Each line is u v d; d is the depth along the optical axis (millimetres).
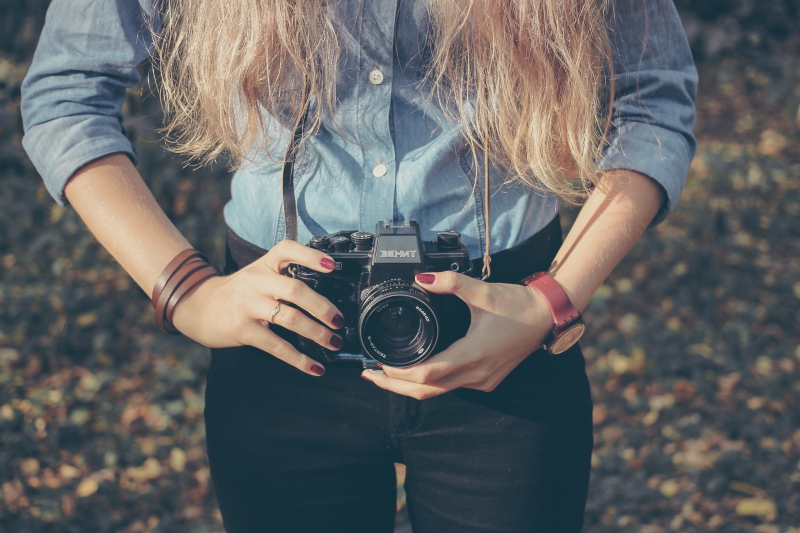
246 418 1133
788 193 5176
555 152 1100
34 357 3707
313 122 1058
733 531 2787
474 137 1068
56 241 4395
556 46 1011
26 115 1093
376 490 1178
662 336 3885
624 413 3461
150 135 4598
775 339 3906
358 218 1113
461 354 990
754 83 6848
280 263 1036
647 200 1093
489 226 1068
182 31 1088
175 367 3723
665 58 1123
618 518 2877
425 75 1055
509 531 1122
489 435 1087
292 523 1165
